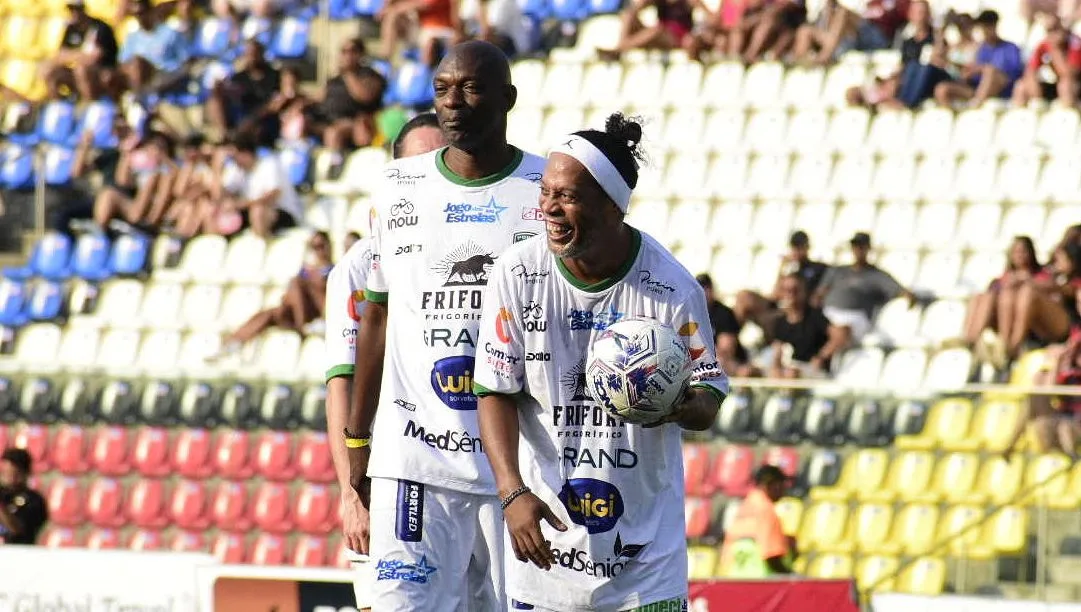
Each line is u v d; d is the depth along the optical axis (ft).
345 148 193.06
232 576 103.09
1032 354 134.62
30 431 143.23
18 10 230.27
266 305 174.40
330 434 65.36
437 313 60.23
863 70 185.88
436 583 60.95
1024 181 169.48
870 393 115.96
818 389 116.88
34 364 143.43
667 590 51.13
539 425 50.98
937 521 113.09
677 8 197.16
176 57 215.51
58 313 181.88
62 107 210.18
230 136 188.34
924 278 162.71
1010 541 110.93
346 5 216.95
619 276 49.90
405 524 60.59
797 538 116.06
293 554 134.82
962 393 113.70
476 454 60.54
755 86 188.03
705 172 180.55
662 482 51.06
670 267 50.39
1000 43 178.70
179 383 139.13
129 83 212.43
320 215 184.65
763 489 111.75
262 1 217.77
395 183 61.05
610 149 48.14
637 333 48.29
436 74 58.75
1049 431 110.32
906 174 173.58
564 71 196.54
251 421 136.98
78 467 141.38
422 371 60.54
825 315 143.64
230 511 136.98
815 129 181.37
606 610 50.90
